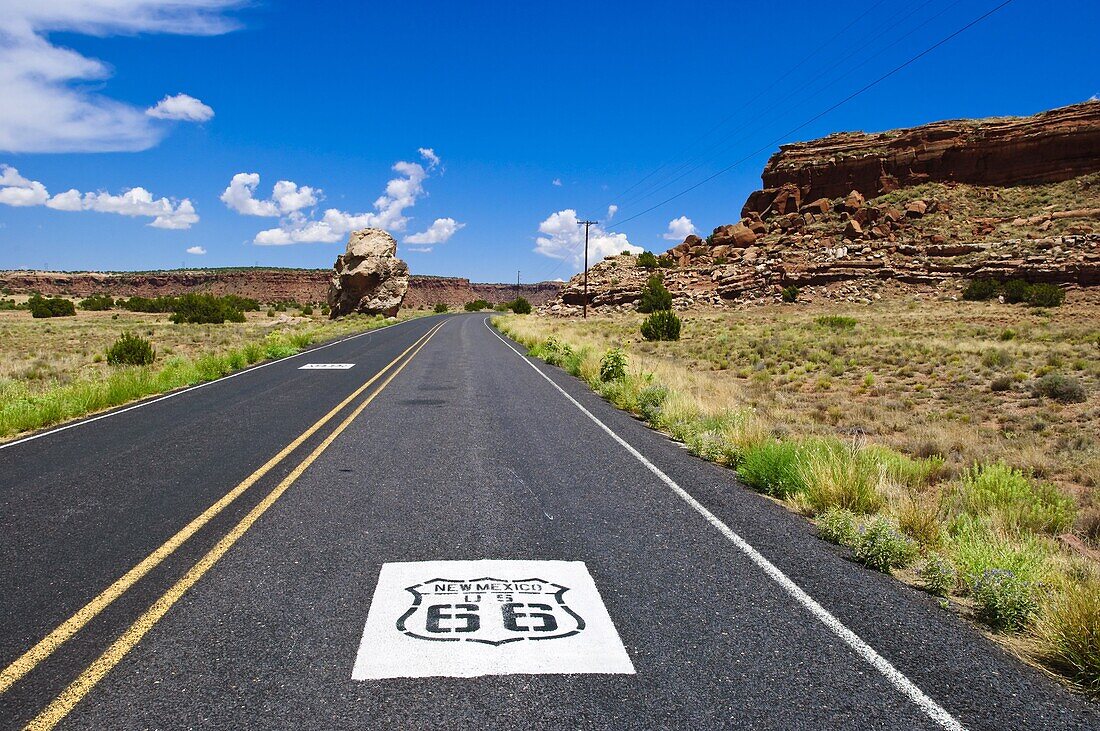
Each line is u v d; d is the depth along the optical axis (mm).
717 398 14281
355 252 67125
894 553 4555
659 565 4426
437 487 6418
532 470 7215
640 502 6012
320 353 24750
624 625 3496
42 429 9703
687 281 69750
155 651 3150
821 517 5520
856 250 65562
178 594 3830
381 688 2824
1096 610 3236
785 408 15000
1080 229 58156
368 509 5637
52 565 4309
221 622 3465
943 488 8008
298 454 7926
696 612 3688
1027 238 59094
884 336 32500
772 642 3346
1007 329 32344
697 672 3018
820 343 29125
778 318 47812
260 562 4367
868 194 84188
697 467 7562
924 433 11828
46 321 58875
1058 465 9906
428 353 25141
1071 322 37594
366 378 16578
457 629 3400
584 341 31438
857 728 2600
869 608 3822
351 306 66625
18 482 6555
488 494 6180
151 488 6324
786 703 2770
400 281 68688
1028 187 75688
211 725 2547
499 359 22969
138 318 66312
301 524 5199
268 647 3186
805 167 89188
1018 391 16953
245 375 17312
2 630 3379
